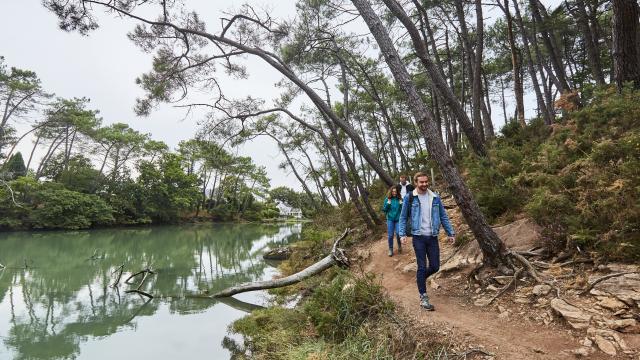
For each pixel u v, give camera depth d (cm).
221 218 6003
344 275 651
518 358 352
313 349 486
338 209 1848
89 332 755
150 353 638
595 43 1458
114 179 4388
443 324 440
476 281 546
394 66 582
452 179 544
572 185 604
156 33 1211
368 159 1165
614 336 344
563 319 393
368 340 454
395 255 837
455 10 1532
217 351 638
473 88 1289
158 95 1239
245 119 1395
